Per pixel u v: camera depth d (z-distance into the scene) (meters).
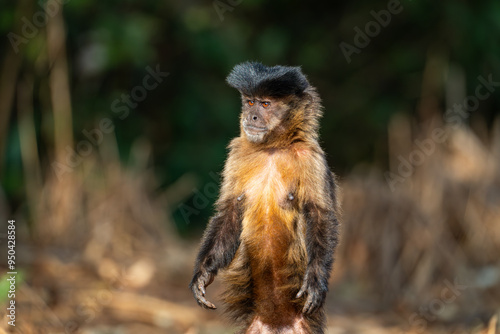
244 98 13.44
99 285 19.19
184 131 28.08
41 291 17.89
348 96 30.42
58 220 22.67
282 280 12.97
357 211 21.47
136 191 23.83
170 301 18.80
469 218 20.72
